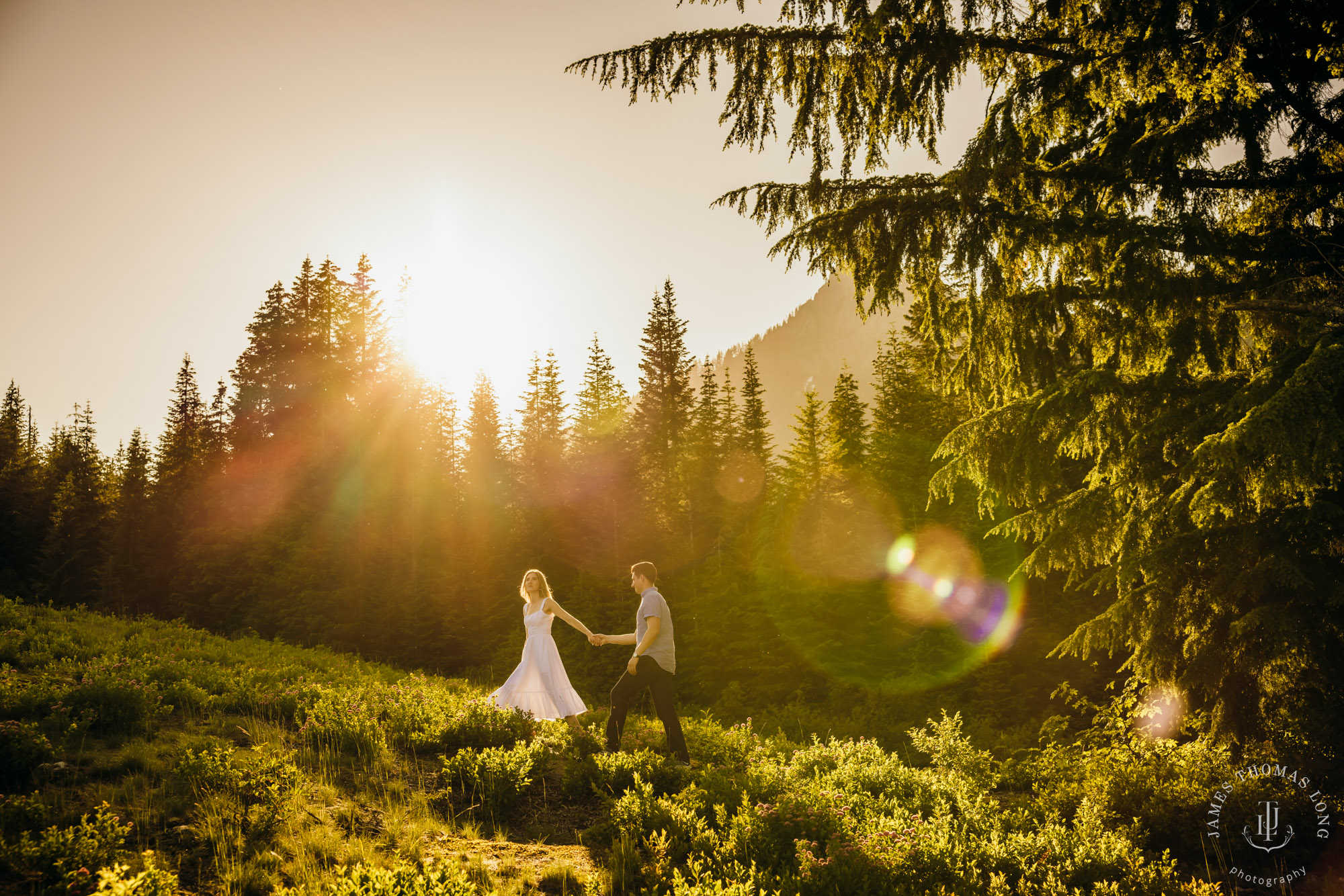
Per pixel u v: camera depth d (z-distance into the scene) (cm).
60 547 4162
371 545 3169
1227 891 479
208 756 510
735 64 719
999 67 711
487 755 615
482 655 2956
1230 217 726
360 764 615
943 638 1998
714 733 879
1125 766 647
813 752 841
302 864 401
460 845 480
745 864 453
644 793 538
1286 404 504
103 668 791
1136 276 651
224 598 3194
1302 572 599
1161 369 685
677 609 2742
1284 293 658
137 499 3994
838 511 2566
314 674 1125
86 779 494
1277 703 646
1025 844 509
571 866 452
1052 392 717
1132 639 700
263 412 3572
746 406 3725
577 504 3183
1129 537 702
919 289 757
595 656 2691
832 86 714
